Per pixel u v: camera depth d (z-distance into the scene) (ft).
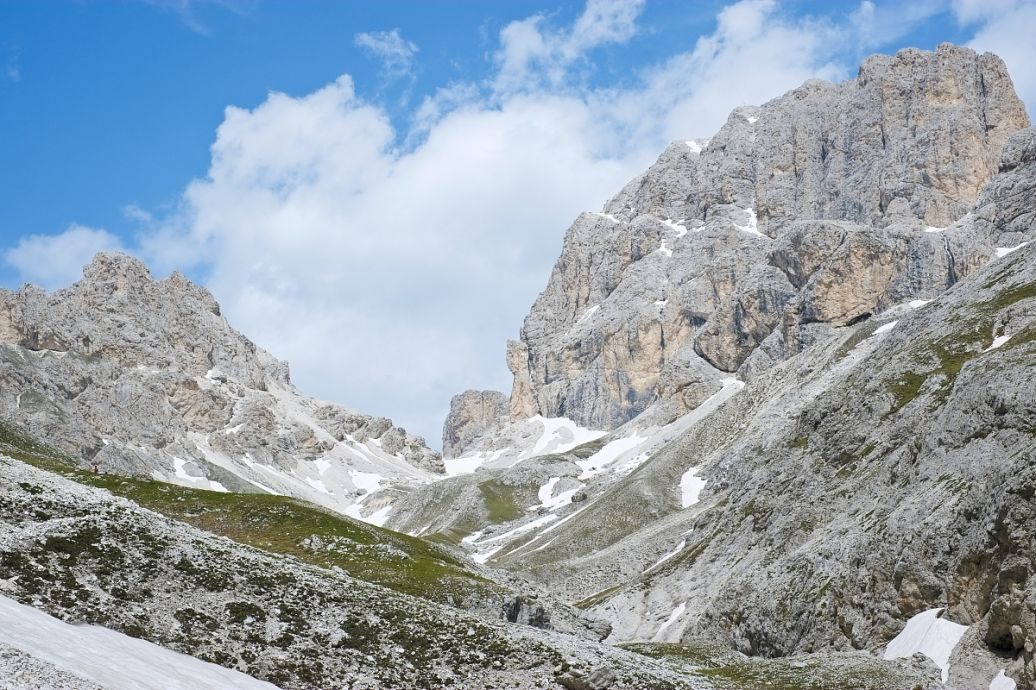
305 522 372.17
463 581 334.65
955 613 311.68
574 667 237.45
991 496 308.81
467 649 237.45
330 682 206.18
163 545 232.53
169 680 171.01
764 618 392.06
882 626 341.82
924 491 368.48
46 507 228.43
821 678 295.69
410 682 217.15
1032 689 259.39
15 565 194.39
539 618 337.52
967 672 282.15
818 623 365.81
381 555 347.15
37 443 583.99
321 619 230.48
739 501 587.68
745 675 311.27
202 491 400.47
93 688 143.95
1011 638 279.49
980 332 525.34
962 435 379.55
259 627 217.15
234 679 191.01
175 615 207.21
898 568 342.64
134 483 398.42
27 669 140.05
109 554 215.92
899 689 276.82
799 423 602.85
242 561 245.04
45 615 180.45
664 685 247.50
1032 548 274.77
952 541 329.11
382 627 236.43
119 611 197.26
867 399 519.60
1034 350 389.80
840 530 400.47
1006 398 360.89
